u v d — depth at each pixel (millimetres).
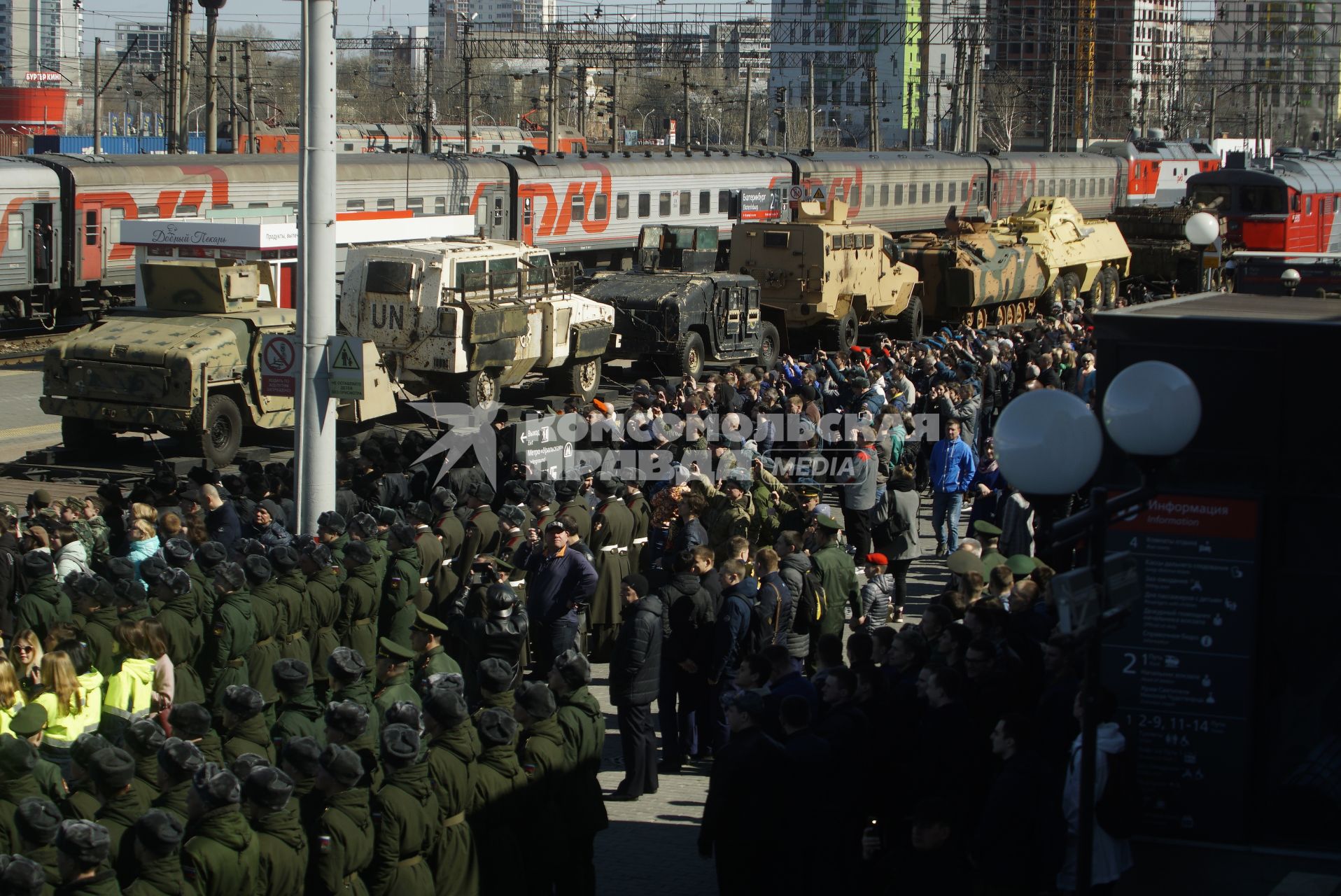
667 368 29406
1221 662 7730
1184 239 45375
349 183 34688
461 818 7680
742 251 32750
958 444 18250
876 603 13289
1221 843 7777
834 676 8586
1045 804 7340
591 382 27578
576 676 8602
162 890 6398
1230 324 7602
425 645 10219
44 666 8750
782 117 70750
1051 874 7340
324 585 11164
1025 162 57281
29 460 21172
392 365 23391
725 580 11320
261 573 10656
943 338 28891
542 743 8266
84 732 8414
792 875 8062
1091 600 5984
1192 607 7758
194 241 23938
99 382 20172
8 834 7301
